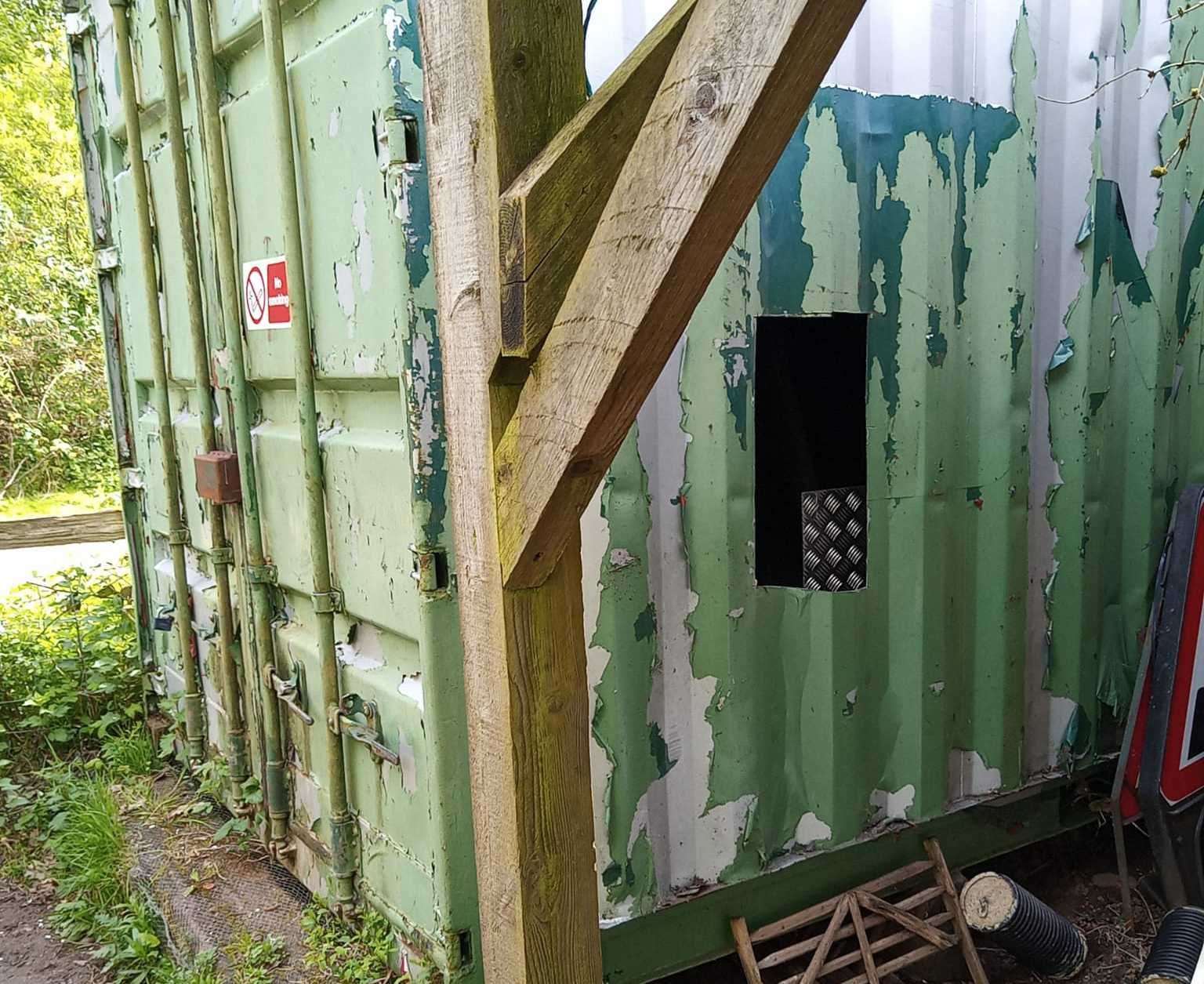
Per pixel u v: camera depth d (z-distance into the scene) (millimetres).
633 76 1231
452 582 2094
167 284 3268
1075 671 3061
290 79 2332
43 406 10148
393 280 2023
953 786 2857
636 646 2285
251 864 3100
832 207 2422
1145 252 3045
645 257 1092
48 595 5320
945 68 2555
